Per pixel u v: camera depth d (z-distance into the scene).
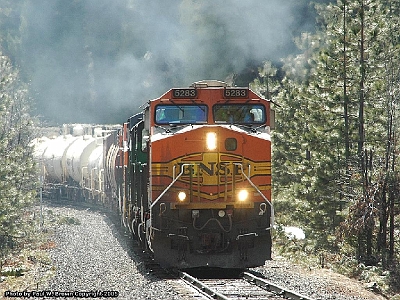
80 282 58.41
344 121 88.75
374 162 84.94
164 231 61.53
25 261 75.69
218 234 61.47
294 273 65.50
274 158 114.75
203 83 65.75
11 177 97.69
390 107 82.69
